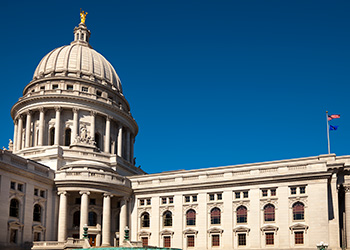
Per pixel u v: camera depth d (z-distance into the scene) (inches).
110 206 3216.0
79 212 3206.2
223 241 3006.9
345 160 2935.5
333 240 2751.0
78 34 4960.6
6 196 2615.7
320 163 2869.1
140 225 3319.4
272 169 3014.3
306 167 2906.0
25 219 2765.7
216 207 3105.3
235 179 3070.9
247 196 3041.3
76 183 3051.2
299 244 2797.7
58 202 3085.6
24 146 4077.3
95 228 3174.2
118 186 3223.4
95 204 3223.4
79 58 4448.8
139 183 3415.4
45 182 3009.4
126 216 3299.7
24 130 4156.0
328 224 2758.4
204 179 3193.9
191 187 3203.7
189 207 3184.1
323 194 2807.6
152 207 3304.6
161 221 3253.0
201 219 3117.6
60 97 3993.6
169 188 3265.3
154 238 3230.8
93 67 4490.7
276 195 2945.4
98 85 4323.3
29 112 4052.7
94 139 4060.0
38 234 2906.0
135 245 2797.7
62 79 4207.7
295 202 2878.9
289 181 2925.7
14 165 2716.5
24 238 2738.7
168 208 3253.0
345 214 2910.9
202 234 3085.6
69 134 4052.7
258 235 2918.3
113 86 4566.9
